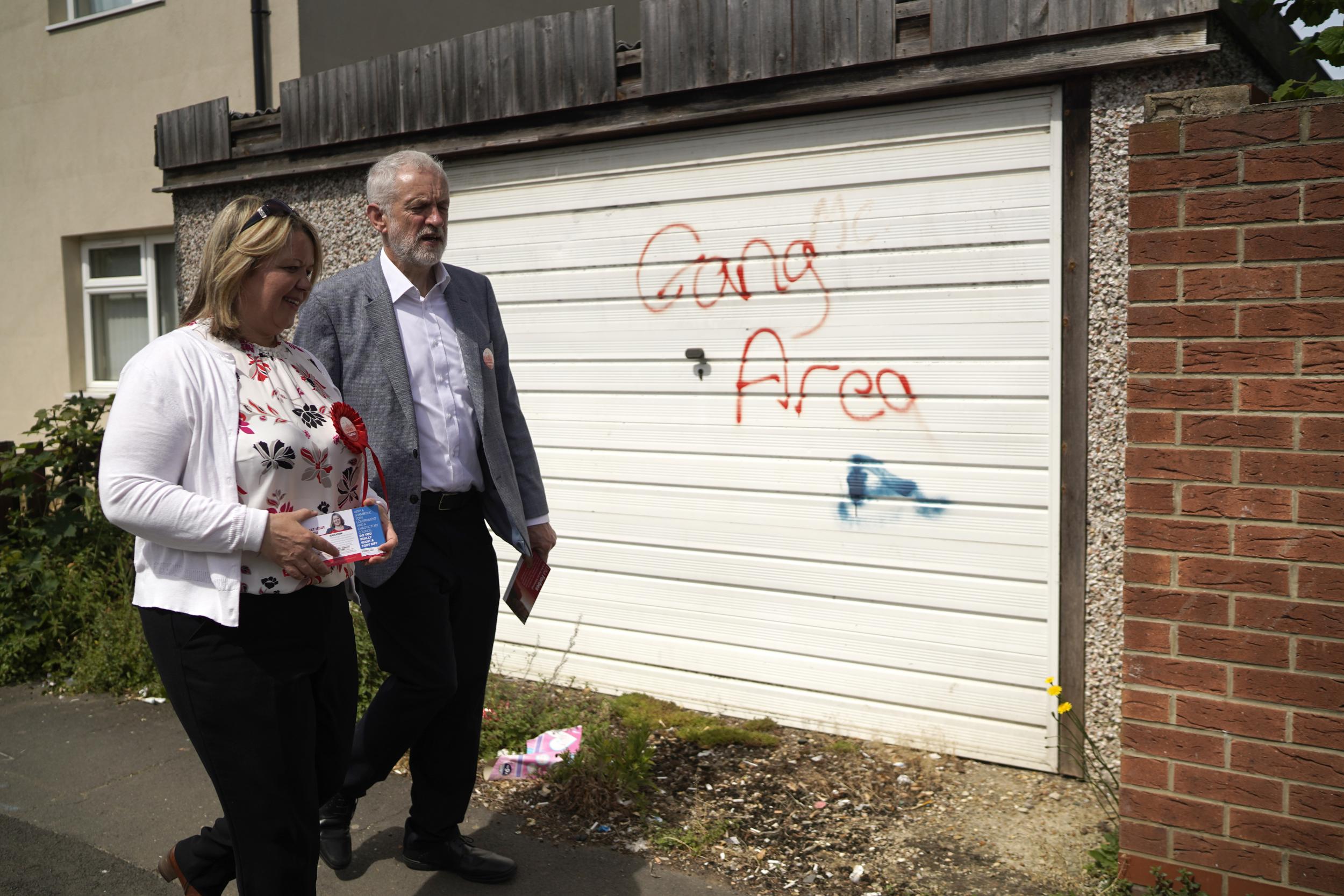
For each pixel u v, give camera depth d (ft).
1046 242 11.24
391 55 15.46
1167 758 8.76
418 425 9.23
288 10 21.44
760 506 13.29
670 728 13.26
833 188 12.47
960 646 12.11
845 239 12.43
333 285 9.36
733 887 9.67
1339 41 10.49
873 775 11.87
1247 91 8.29
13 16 26.37
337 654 7.46
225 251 6.95
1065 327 11.18
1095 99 10.85
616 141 13.96
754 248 13.07
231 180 17.38
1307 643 8.15
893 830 10.65
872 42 11.71
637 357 14.06
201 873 7.88
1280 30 12.67
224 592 6.70
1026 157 11.28
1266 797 8.36
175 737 13.61
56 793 11.89
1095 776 11.43
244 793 6.90
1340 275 7.92
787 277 12.86
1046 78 11.00
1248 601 8.36
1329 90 10.30
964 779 11.70
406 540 8.91
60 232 26.27
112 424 6.63
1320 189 7.96
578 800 11.20
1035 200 11.27
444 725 9.52
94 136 25.23
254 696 6.83
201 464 6.76
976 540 11.91
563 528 14.84
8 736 13.70
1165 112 8.59
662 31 13.08
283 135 16.74
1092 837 10.32
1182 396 8.54
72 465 18.58
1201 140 8.37
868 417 12.45
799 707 13.23
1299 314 8.08
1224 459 8.39
